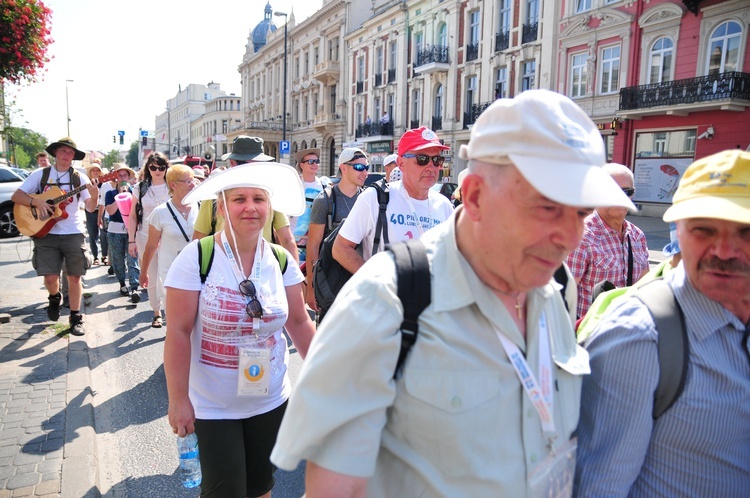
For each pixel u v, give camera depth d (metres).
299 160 6.43
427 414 1.19
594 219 3.24
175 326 2.30
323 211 4.55
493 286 1.26
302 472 3.52
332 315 1.24
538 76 23.33
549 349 1.39
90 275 9.84
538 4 23.23
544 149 1.09
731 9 17.08
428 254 1.28
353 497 1.16
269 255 2.56
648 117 19.89
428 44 29.97
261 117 57.97
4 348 5.24
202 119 93.44
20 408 3.94
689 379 1.41
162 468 3.46
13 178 14.62
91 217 11.01
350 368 1.17
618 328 1.48
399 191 3.53
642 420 1.43
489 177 1.17
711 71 17.91
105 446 3.72
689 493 1.45
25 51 5.98
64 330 5.84
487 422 1.20
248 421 2.43
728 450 1.44
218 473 2.28
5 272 9.23
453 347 1.20
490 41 25.58
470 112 27.41
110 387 4.73
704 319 1.43
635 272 3.28
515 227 1.13
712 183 1.40
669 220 1.47
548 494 1.29
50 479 3.04
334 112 41.81
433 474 1.21
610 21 20.36
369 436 1.18
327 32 41.41
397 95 32.75
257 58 58.28
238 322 2.35
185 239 5.01
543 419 1.28
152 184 6.64
